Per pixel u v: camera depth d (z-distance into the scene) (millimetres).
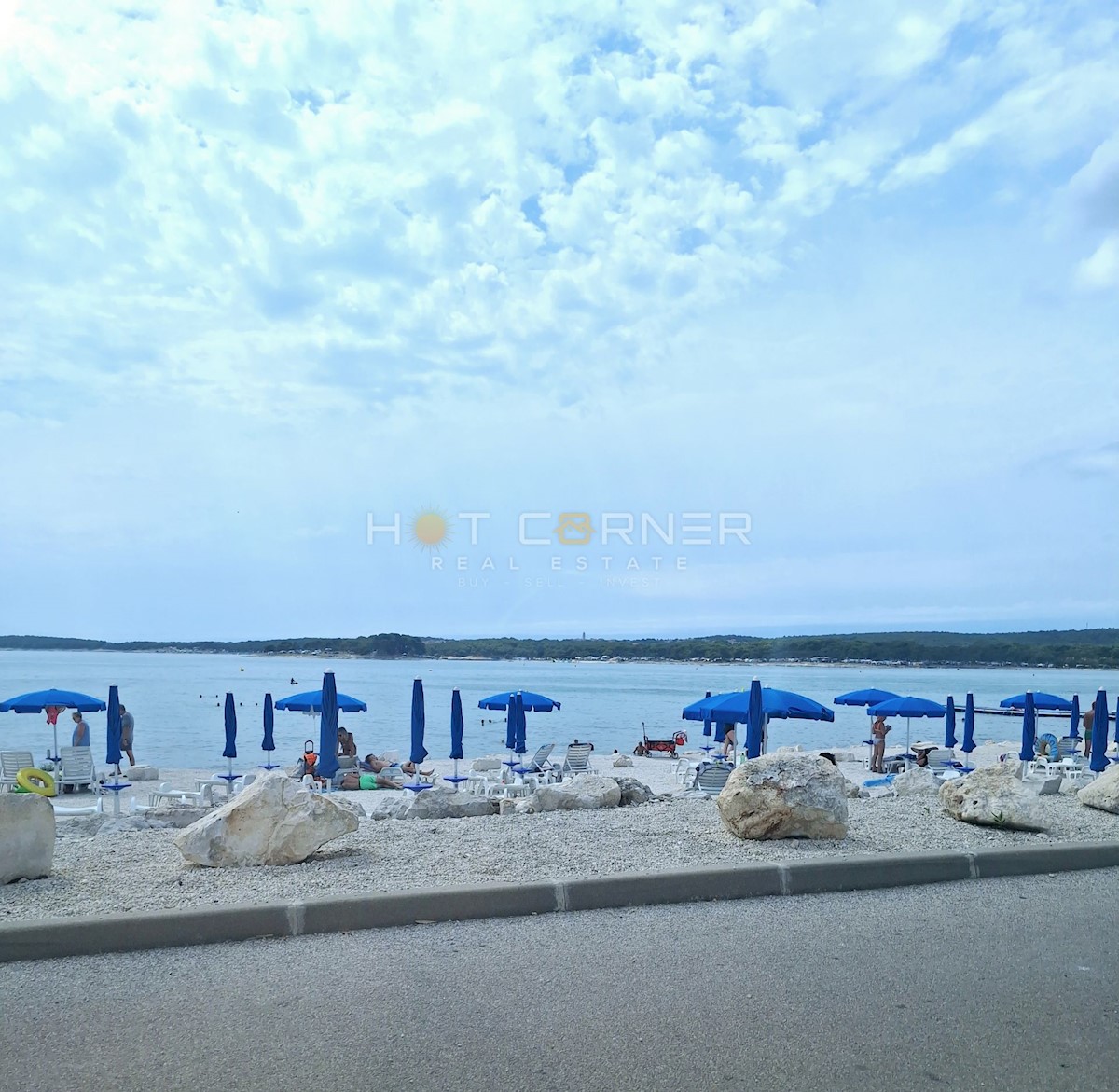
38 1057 3781
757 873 6355
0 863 6227
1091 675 166875
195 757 27703
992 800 8320
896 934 5422
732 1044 3865
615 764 23812
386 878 6262
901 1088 3500
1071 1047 3857
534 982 4605
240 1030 4023
